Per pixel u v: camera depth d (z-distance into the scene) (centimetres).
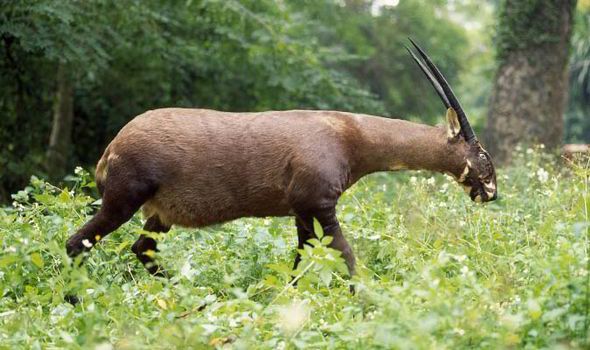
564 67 2462
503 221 1248
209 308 872
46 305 971
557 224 1038
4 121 2245
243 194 1079
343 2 3753
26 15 1925
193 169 1059
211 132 1069
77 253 1051
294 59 2264
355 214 1262
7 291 994
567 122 4228
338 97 2381
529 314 773
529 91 2422
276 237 1150
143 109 2497
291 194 1070
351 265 1069
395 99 3678
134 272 1160
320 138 1081
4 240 1081
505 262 1007
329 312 895
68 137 2320
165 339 777
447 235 1121
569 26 2464
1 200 2172
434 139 1146
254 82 2486
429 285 782
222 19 2231
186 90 2553
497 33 2472
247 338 796
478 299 806
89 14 1973
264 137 1073
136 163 1046
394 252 1113
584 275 807
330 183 1073
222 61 2462
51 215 1209
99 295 927
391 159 1132
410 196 1312
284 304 889
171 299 884
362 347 771
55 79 2291
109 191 1053
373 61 3709
